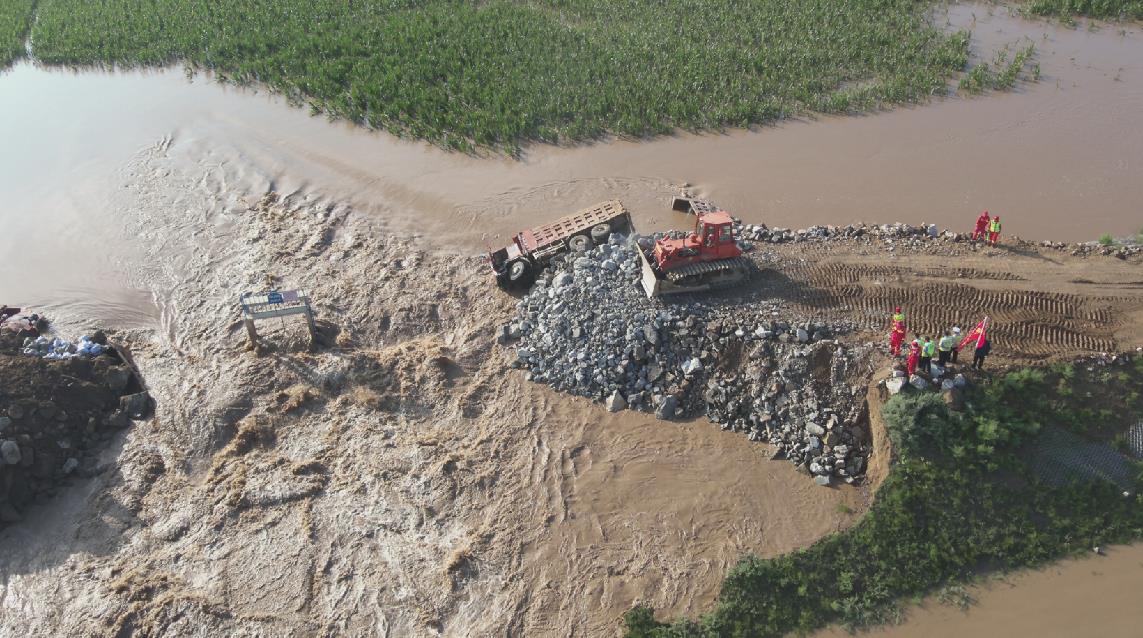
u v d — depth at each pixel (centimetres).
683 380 2419
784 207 3356
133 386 2558
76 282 3134
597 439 2352
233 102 4538
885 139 3828
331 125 4216
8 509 2175
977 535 1995
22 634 1927
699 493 2186
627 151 3844
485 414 2442
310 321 2617
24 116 4497
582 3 5350
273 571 2028
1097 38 4788
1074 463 2069
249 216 3491
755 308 2497
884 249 2788
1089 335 2297
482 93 4212
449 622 1920
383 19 5297
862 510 2086
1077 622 1839
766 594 1931
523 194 3562
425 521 2139
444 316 2845
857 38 4684
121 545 2117
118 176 3834
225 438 2389
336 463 2292
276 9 5538
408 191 3619
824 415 2223
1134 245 2772
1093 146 3681
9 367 2358
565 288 2697
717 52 4538
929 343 2103
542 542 2088
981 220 2783
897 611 1894
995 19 5094
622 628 1900
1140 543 1973
